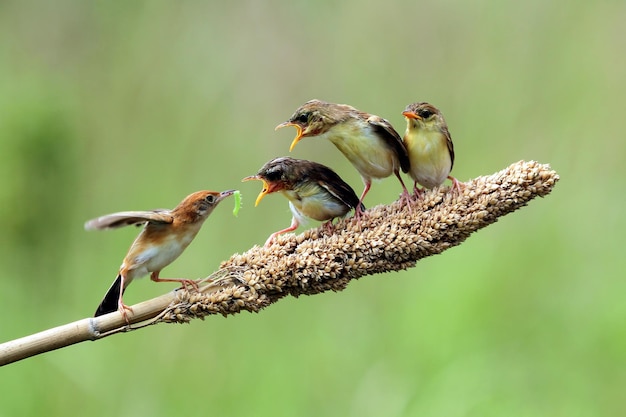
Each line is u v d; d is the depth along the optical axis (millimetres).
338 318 12172
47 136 13461
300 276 6656
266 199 12828
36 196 13297
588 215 13211
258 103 13781
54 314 12211
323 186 7719
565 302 12336
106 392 11383
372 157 7996
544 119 13750
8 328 11875
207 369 11672
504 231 12977
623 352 11672
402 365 11492
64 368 11320
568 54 14047
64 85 13984
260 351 11812
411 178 8320
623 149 13594
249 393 11469
